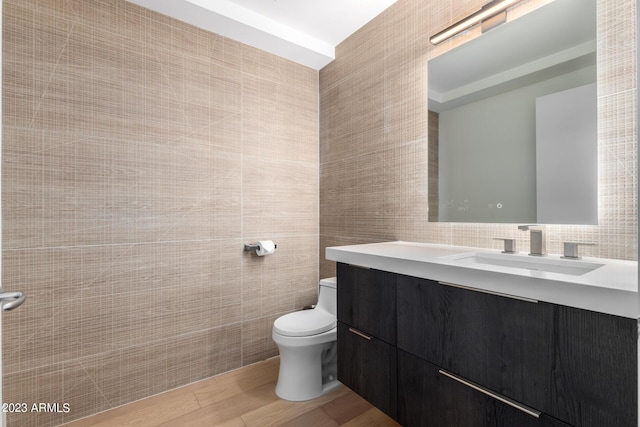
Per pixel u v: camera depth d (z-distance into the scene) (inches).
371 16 84.4
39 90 64.0
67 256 66.6
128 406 71.4
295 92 99.7
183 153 80.4
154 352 76.2
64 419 65.8
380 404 54.4
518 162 57.8
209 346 83.9
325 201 101.7
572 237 52.0
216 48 85.4
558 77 53.3
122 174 72.6
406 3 76.6
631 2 46.4
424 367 47.3
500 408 38.7
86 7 68.9
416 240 74.6
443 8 69.1
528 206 56.6
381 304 54.4
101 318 70.1
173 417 67.4
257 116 92.3
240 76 89.3
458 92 66.6
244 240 89.8
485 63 62.5
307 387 73.1
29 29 63.3
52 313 65.1
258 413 68.3
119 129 72.2
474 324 41.3
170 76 78.7
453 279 43.4
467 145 65.2
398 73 78.5
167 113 78.3
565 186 52.4
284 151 97.2
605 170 48.6
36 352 63.5
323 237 102.3
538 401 35.7
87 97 68.8
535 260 52.1
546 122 54.6
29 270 62.9
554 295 34.4
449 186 68.2
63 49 66.4
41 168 64.1
